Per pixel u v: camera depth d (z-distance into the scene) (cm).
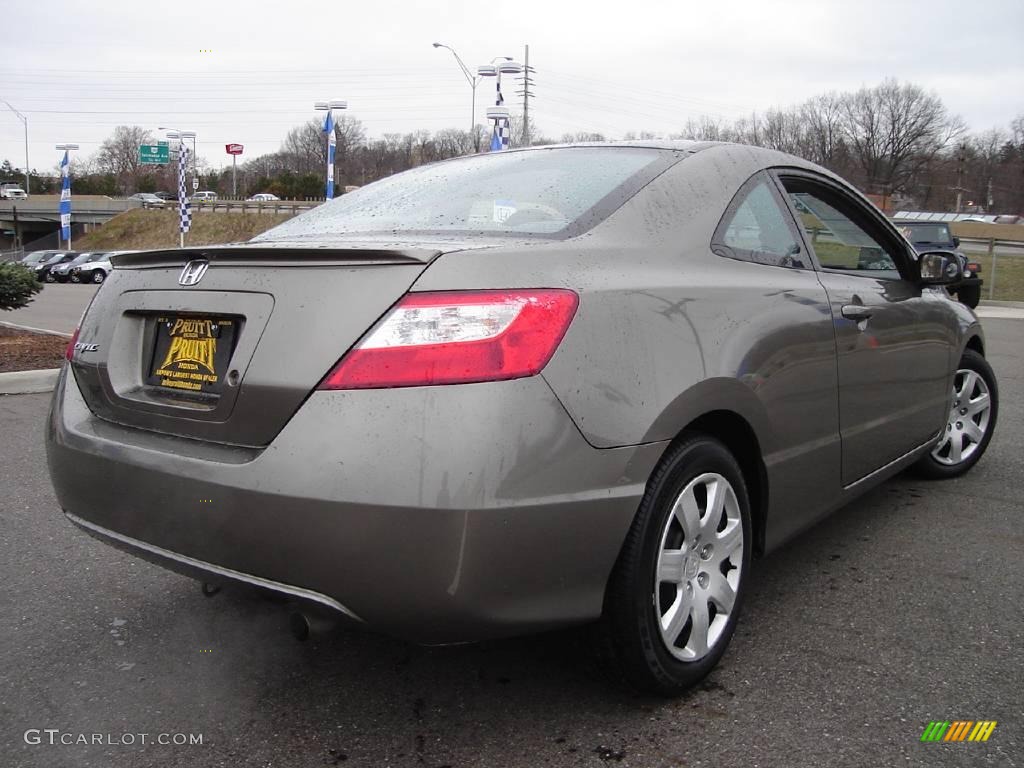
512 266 213
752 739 230
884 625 297
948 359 416
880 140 8644
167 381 241
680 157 290
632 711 244
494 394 198
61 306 2036
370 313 203
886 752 224
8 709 249
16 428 594
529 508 200
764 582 336
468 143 9138
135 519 232
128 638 294
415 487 193
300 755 227
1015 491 453
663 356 231
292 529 200
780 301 281
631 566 225
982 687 256
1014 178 9331
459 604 198
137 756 226
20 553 369
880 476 360
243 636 296
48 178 12138
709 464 248
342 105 3647
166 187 11912
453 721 241
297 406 205
